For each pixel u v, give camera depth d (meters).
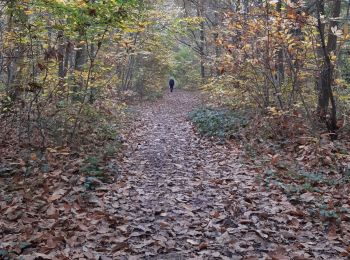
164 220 5.43
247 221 5.26
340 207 5.56
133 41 11.65
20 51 9.04
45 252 4.39
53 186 6.43
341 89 11.22
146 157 9.31
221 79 13.48
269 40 9.80
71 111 9.82
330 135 9.22
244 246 4.64
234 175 7.55
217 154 9.41
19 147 8.70
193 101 26.88
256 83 11.66
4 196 5.96
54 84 10.01
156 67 28.34
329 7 11.72
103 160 8.20
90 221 5.26
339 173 7.23
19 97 9.32
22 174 7.09
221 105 15.85
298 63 9.96
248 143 9.71
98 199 6.06
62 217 5.34
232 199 6.17
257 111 11.92
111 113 12.97
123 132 12.23
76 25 8.20
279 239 4.80
